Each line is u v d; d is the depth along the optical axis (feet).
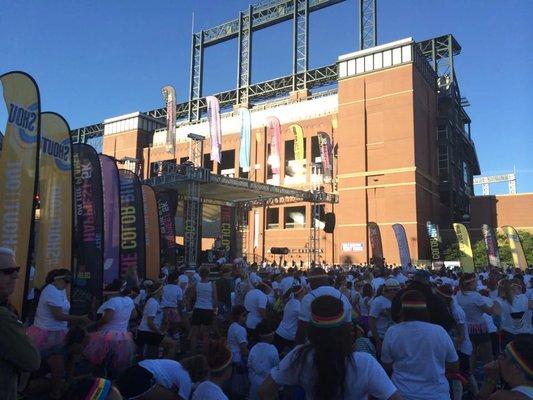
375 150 167.84
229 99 242.99
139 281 47.80
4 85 29.91
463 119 228.43
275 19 229.25
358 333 20.62
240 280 46.68
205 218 158.20
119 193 45.57
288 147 214.28
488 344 27.22
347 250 166.81
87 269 37.93
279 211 197.88
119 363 22.88
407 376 13.29
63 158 34.73
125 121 253.24
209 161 236.43
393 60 169.37
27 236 27.48
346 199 170.60
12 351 9.77
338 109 178.40
